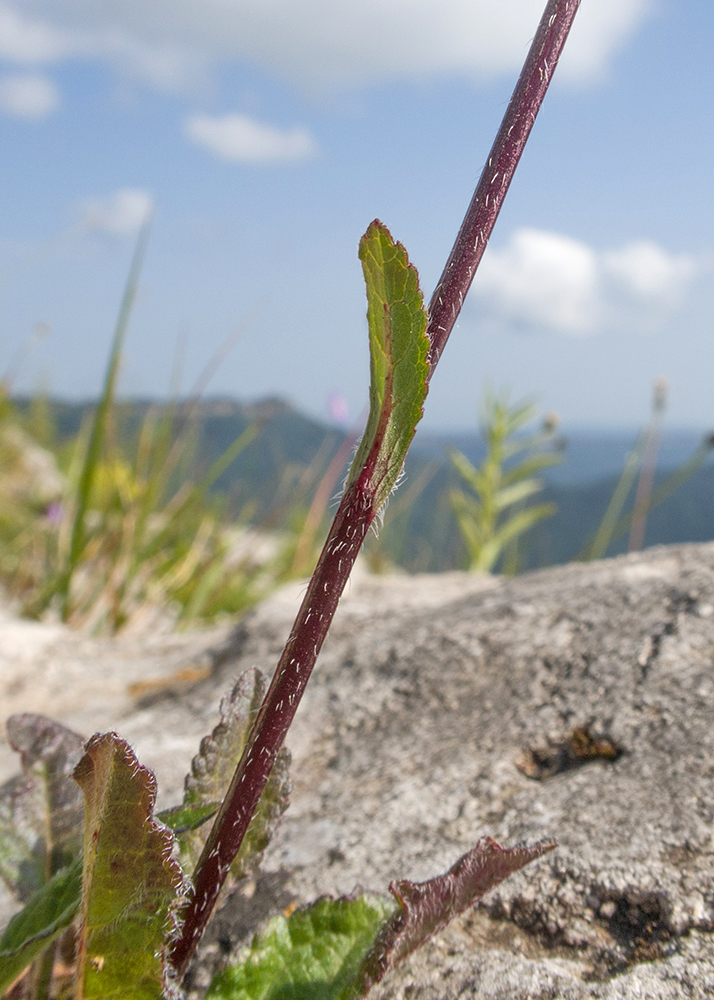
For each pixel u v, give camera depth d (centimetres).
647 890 18
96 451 68
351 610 44
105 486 85
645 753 22
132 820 12
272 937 16
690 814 20
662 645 27
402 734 28
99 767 13
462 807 22
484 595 40
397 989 17
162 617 80
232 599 85
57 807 18
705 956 16
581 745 24
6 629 48
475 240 12
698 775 21
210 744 15
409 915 14
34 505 100
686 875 18
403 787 24
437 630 33
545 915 18
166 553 82
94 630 72
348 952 15
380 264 11
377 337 12
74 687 41
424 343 11
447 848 21
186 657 43
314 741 29
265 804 16
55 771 18
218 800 15
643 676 25
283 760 16
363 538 12
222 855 13
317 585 12
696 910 17
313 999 15
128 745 12
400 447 12
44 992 17
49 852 18
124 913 13
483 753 25
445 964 17
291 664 13
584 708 25
